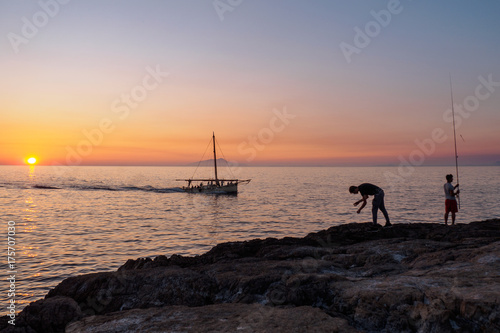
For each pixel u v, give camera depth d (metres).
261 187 111.25
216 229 32.72
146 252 22.56
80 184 119.69
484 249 6.30
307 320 3.93
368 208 50.19
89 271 17.89
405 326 4.02
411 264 6.35
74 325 4.37
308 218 40.78
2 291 14.69
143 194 81.06
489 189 85.56
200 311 4.39
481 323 3.72
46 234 29.53
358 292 4.67
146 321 4.16
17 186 105.25
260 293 5.21
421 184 121.12
